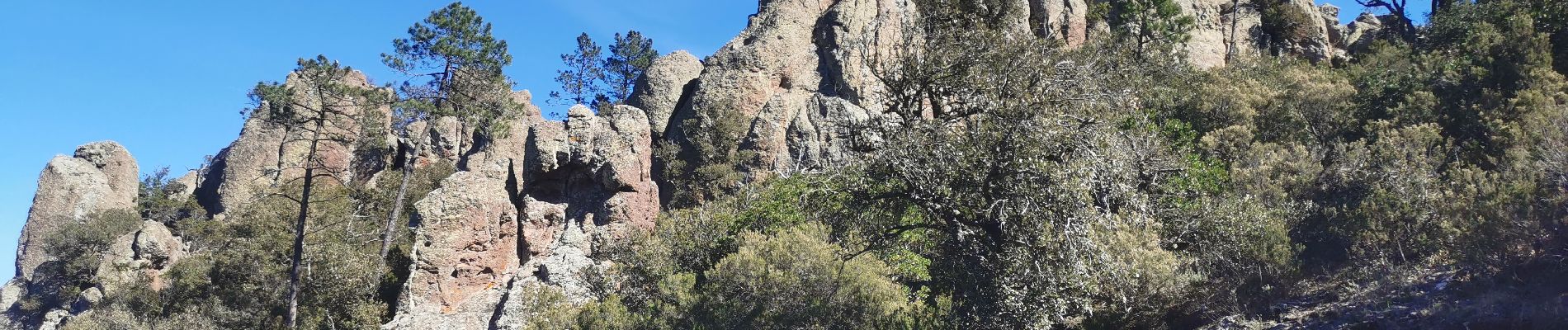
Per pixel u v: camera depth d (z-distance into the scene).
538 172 44.81
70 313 67.50
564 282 32.78
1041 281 16.73
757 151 55.12
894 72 20.17
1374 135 29.25
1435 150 25.34
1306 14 71.38
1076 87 18.97
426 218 35.50
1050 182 17.02
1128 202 18.81
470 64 53.56
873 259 25.09
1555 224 14.85
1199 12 67.69
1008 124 17.50
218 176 89.44
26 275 89.69
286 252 48.00
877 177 18.58
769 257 25.70
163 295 51.56
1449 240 17.33
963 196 17.69
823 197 19.47
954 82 19.06
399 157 74.56
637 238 34.44
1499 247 15.22
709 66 63.06
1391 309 15.61
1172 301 17.72
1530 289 14.04
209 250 55.97
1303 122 33.00
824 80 61.56
